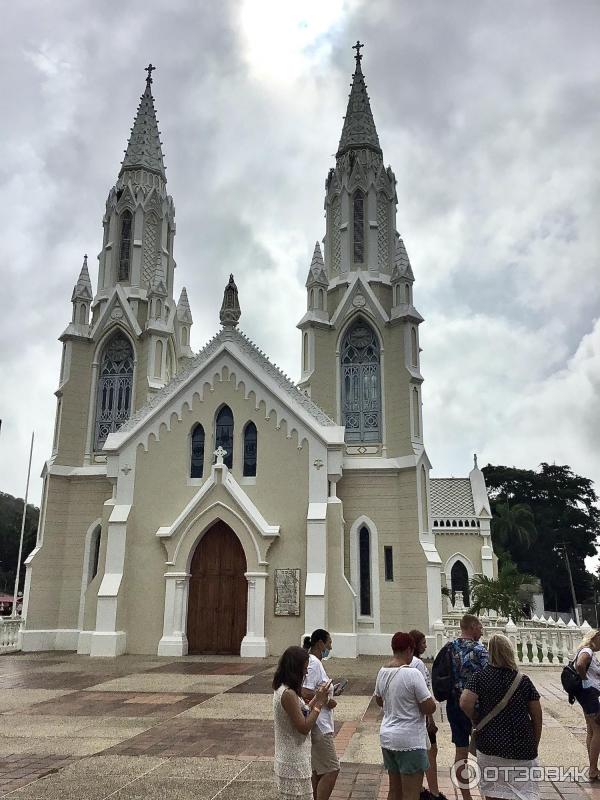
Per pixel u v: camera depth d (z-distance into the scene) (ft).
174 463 101.91
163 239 128.88
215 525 98.12
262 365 107.45
